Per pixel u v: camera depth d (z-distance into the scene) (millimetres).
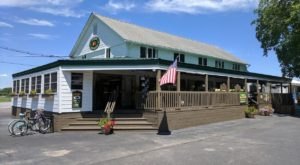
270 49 31172
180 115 18016
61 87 17516
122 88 22578
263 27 30969
